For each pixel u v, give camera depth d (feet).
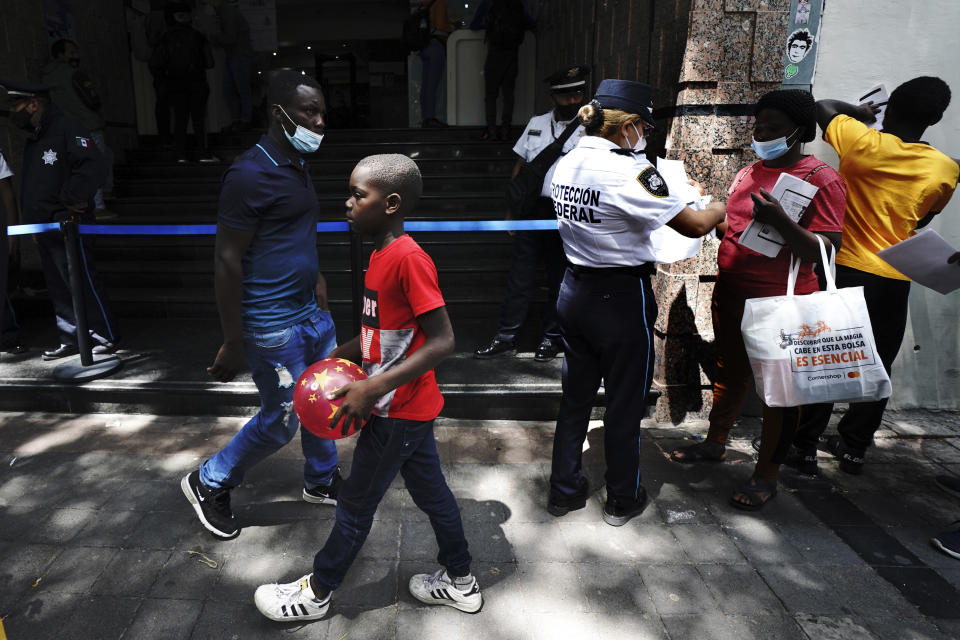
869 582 7.73
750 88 10.78
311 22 44.39
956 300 12.42
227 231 6.85
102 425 11.64
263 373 7.60
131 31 25.54
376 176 5.65
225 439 11.14
